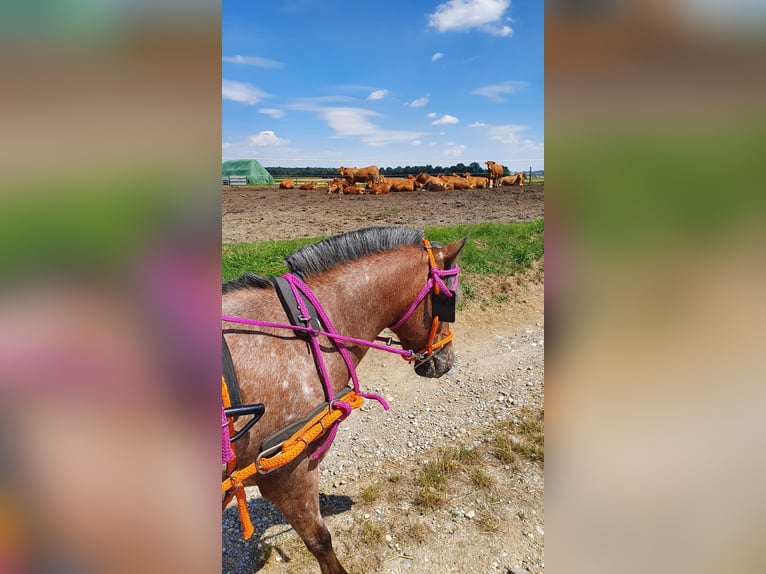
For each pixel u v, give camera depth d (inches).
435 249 95.8
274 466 65.3
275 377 69.0
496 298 265.1
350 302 83.7
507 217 489.1
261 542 104.0
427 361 99.9
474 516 111.1
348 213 533.0
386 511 112.7
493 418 157.0
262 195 766.5
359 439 144.9
